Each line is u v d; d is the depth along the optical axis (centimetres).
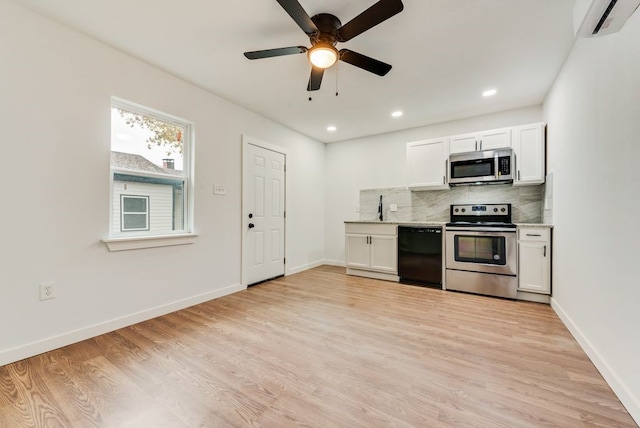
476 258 322
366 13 155
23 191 180
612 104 155
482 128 366
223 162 317
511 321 244
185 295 279
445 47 218
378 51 224
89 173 210
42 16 187
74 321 203
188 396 144
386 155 448
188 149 287
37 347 185
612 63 155
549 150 294
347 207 488
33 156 184
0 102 171
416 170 382
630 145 137
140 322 241
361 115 369
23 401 140
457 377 161
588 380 158
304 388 151
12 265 176
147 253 248
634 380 131
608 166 160
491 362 177
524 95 305
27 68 181
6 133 174
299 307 280
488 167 331
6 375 162
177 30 202
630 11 112
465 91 296
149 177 257
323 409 135
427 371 167
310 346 199
